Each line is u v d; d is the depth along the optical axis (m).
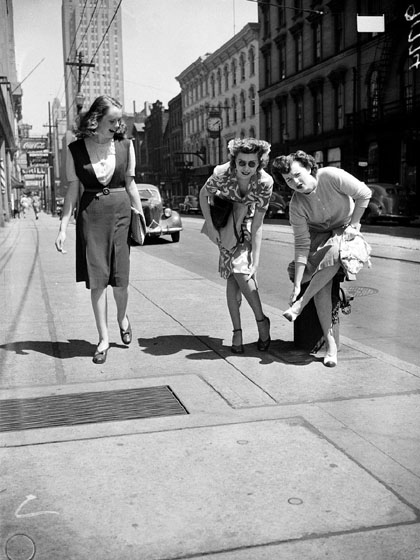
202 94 58.16
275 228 23.06
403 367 4.23
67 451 2.87
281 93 41.12
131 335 4.97
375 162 30.23
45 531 2.20
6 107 24.11
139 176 80.00
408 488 2.53
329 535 2.19
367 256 4.21
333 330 4.50
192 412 3.38
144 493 2.48
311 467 2.71
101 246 4.40
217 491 2.49
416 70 26.59
